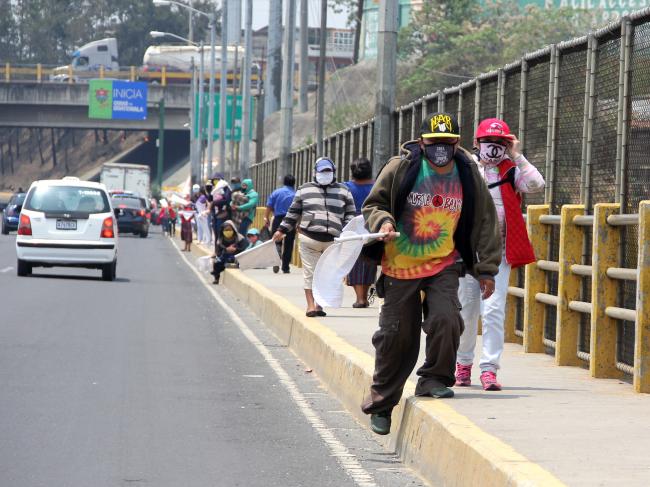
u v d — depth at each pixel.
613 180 23.59
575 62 25.80
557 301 24.89
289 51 79.50
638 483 13.08
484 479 14.27
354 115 174.25
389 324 17.94
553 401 18.86
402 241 17.84
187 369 27.53
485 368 20.09
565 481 13.17
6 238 108.62
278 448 18.86
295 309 35.38
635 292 21.97
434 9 172.88
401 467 17.64
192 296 50.34
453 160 17.88
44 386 24.34
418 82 152.00
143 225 128.00
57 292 48.22
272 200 57.16
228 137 167.25
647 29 21.78
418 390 18.53
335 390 24.44
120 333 34.41
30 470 16.98
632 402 18.95
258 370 27.94
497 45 151.00
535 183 19.80
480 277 17.95
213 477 16.75
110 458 17.84
